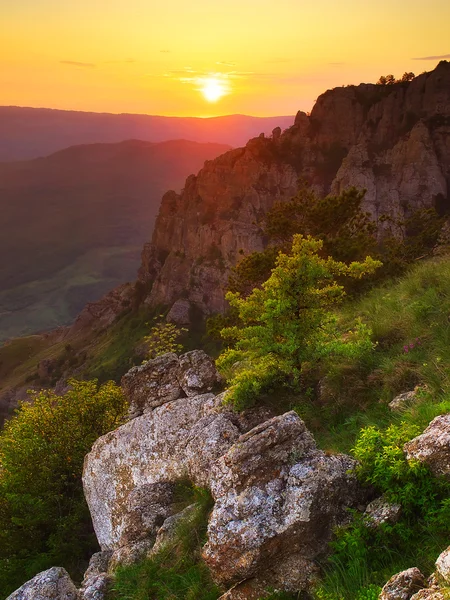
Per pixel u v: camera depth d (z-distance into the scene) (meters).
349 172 140.25
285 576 5.89
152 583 7.76
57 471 17.06
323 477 6.22
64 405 18.64
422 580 4.50
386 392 8.80
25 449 16.83
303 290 9.62
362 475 6.21
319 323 9.74
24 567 14.37
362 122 164.00
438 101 150.38
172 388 13.47
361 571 5.27
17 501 15.34
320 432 8.93
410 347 9.68
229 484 6.56
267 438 6.69
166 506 10.42
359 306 14.03
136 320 186.00
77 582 12.12
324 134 169.00
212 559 6.20
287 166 165.88
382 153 148.50
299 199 27.72
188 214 182.12
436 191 137.75
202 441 9.50
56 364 193.38
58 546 14.30
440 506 5.36
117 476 11.58
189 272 176.38
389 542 5.45
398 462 5.76
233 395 9.91
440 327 9.83
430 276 13.04
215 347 136.00
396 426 7.03
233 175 171.75
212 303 166.62
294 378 9.75
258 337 9.73
